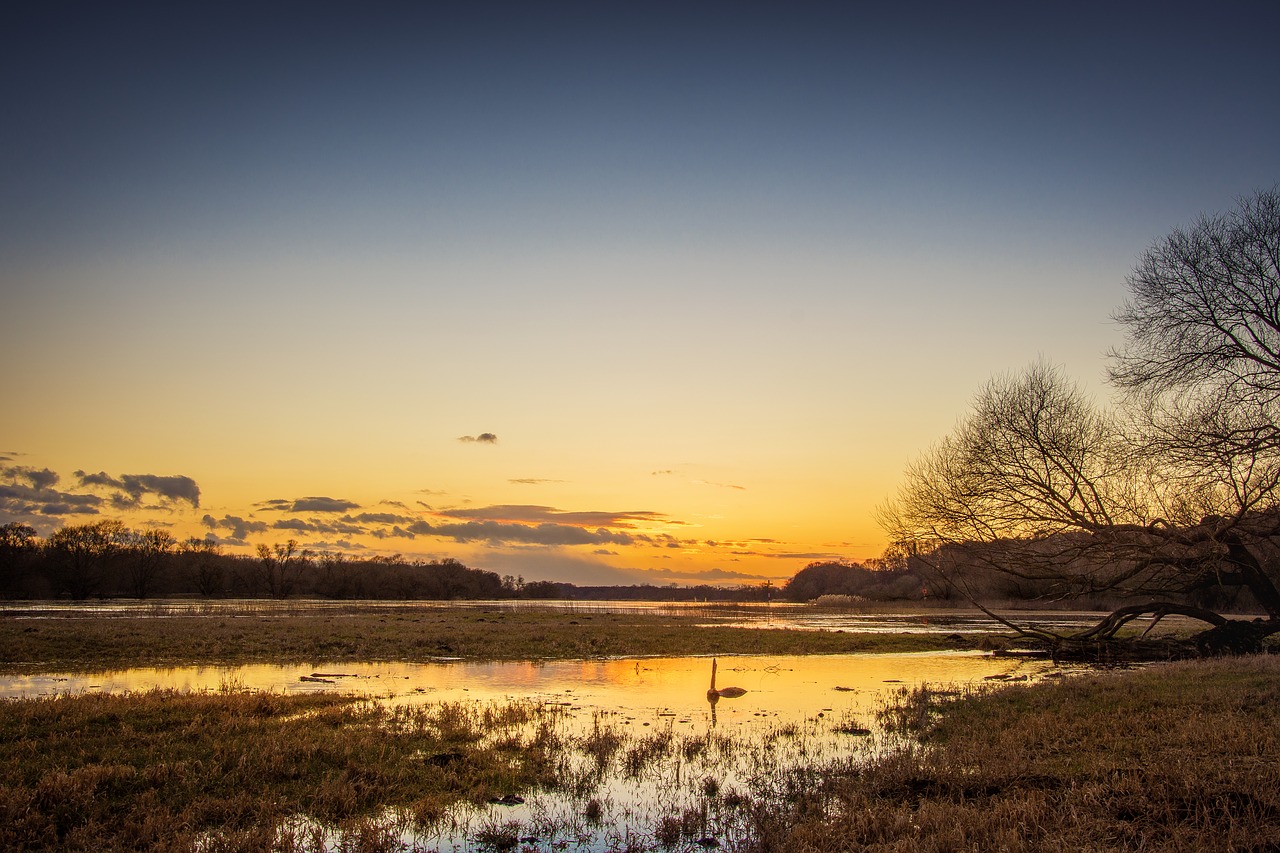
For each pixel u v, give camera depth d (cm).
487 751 1507
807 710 2148
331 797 1188
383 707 2012
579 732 1773
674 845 1053
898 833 985
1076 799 1046
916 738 1700
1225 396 2703
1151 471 2895
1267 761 1177
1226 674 2122
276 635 4084
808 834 998
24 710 1658
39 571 12644
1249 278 2706
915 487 3775
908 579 14238
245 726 1620
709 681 2798
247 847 981
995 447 3350
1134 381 2938
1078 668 3241
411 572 17338
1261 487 2645
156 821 1055
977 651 4231
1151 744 1344
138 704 1769
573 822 1145
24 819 1033
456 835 1091
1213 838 873
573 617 7219
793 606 15012
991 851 892
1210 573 2981
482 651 3716
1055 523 3159
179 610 7644
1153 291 2905
